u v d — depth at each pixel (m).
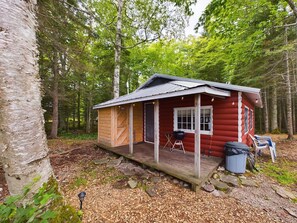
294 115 12.71
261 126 13.88
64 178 3.77
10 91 1.32
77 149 6.70
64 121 13.95
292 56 8.03
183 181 3.34
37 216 1.05
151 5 6.24
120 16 6.99
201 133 5.30
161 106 6.68
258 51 5.74
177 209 2.47
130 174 3.91
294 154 5.69
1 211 0.90
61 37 5.70
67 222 1.51
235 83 11.84
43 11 4.05
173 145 5.75
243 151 3.77
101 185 3.40
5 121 1.31
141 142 7.38
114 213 2.41
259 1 4.75
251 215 2.33
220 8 4.75
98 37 5.68
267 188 3.19
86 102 13.71
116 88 7.63
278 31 7.52
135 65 12.28
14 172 1.35
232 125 4.59
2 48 1.28
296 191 3.11
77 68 5.87
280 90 11.11
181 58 13.06
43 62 7.51
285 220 2.24
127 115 7.02
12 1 1.34
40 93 1.63
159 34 6.70
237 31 5.54
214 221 2.20
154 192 3.00
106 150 6.29
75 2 4.88
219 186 3.15
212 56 10.38
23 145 1.38
